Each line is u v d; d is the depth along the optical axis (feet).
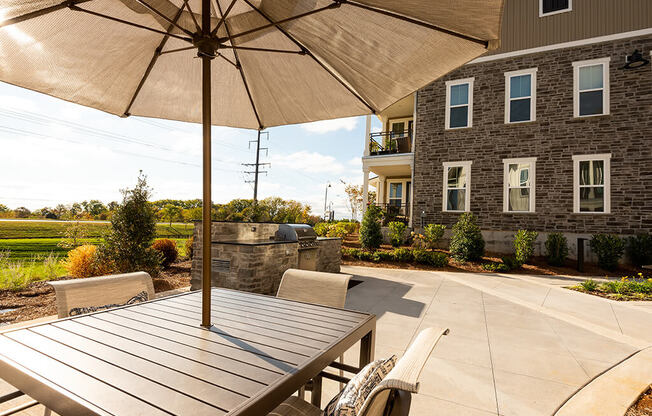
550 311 15.49
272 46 7.50
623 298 18.16
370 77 6.82
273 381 3.53
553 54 34.65
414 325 13.21
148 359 4.00
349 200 83.56
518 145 35.58
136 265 19.95
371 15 5.53
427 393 8.01
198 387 3.36
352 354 10.19
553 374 9.09
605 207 31.63
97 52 6.78
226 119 9.05
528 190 34.94
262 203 60.34
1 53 5.88
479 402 7.62
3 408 6.73
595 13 33.17
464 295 18.58
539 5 35.50
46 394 3.29
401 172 50.78
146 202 20.89
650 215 30.04
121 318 5.59
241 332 5.05
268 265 17.57
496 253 34.86
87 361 3.89
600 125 32.35
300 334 5.04
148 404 3.02
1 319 12.92
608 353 10.61
